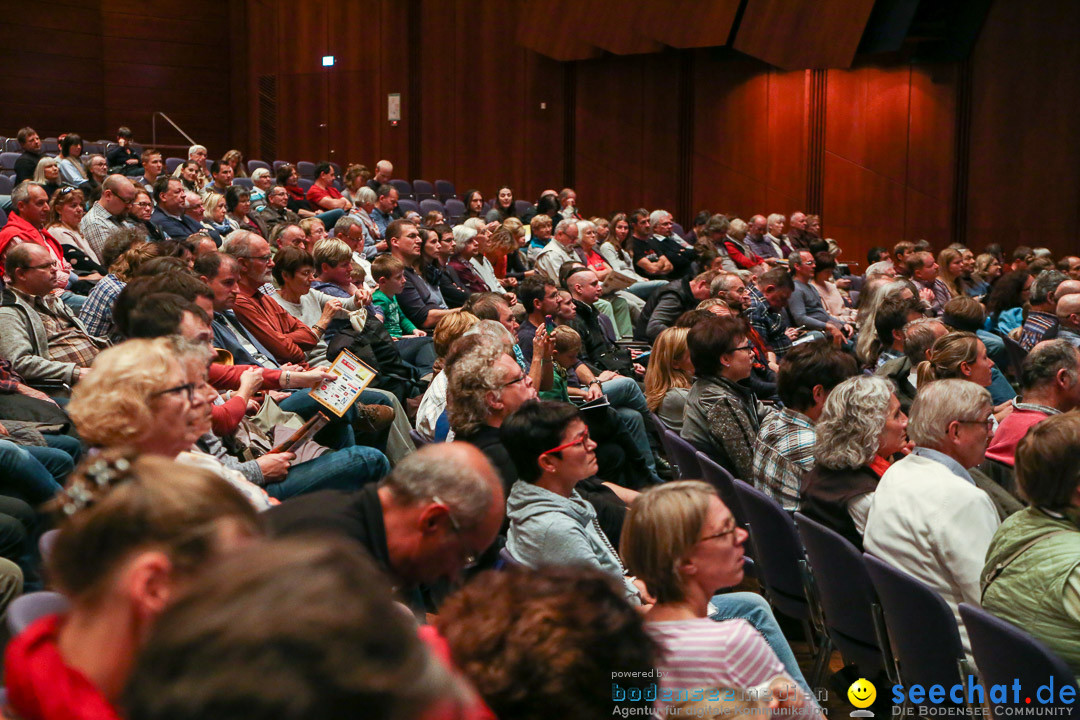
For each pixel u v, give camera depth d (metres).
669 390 4.52
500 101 14.74
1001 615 2.28
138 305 3.03
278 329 4.60
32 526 3.07
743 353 3.98
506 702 1.04
